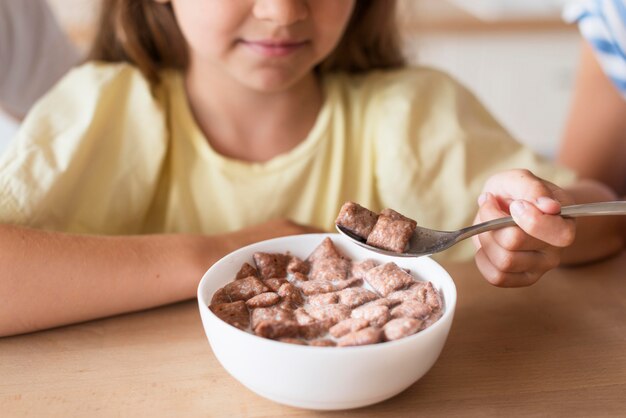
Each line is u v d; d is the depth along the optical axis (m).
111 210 0.49
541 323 0.37
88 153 0.47
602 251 0.44
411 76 0.56
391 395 0.30
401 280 0.33
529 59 1.18
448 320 0.30
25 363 0.34
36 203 0.43
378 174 0.53
